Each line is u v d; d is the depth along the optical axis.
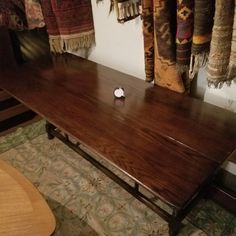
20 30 1.67
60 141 1.67
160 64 1.14
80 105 1.18
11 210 0.78
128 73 1.53
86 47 1.64
